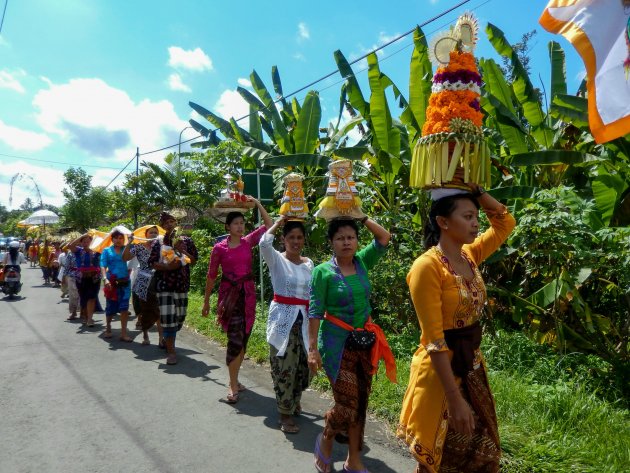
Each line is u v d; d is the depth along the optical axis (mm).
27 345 6715
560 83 7883
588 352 5008
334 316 2998
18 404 4375
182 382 5023
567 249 4652
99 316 9289
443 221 2170
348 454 3092
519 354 4887
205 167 13438
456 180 2162
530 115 7211
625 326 4824
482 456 2086
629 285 4410
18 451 3459
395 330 6105
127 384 4953
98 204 25266
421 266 2066
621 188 5410
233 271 4508
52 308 10375
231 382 4445
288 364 3730
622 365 4344
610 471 2777
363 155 7969
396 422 3773
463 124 2117
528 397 3842
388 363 3098
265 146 11039
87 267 8094
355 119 9227
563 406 3633
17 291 12211
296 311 3764
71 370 5449
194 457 3371
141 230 7477
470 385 2096
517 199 6410
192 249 5938
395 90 8227
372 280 6047
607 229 4438
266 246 3736
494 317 6102
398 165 7691
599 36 3016
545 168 6945
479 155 2146
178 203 15328
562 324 4961
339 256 3045
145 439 3650
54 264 14867
